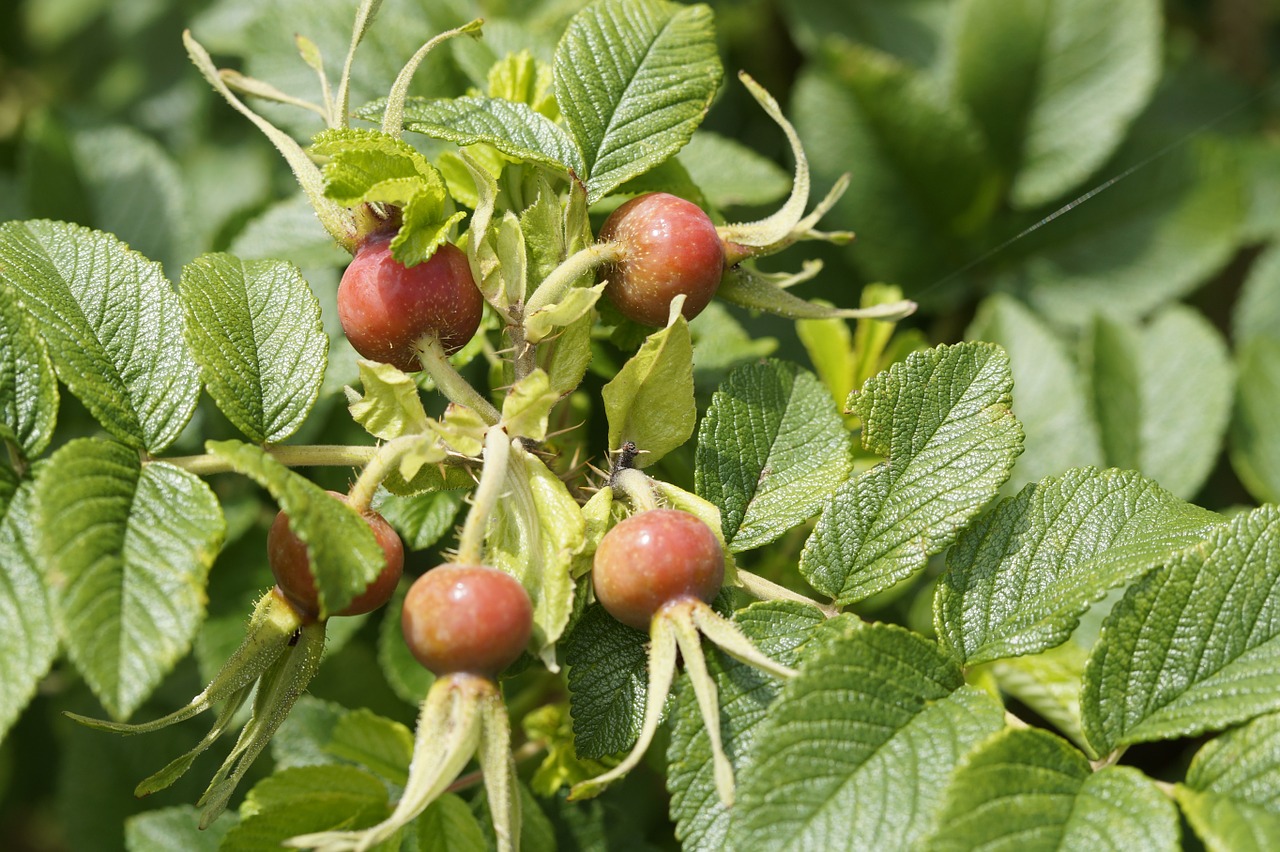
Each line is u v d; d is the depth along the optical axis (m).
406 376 0.63
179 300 0.64
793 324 0.82
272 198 0.81
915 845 0.60
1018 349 0.81
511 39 0.75
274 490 0.60
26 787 0.96
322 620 0.63
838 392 0.76
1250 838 0.61
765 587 0.65
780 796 0.61
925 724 0.62
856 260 0.85
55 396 0.63
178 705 0.80
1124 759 0.81
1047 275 0.88
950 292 0.87
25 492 0.62
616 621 0.64
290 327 0.65
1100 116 0.86
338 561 0.61
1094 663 0.63
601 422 0.74
